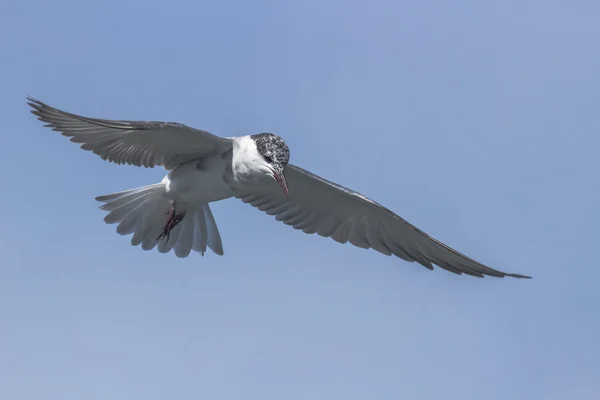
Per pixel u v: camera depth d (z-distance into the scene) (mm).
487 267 14227
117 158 13844
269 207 15562
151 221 14938
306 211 15438
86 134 13211
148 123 12789
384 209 14344
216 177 14250
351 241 15492
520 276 14023
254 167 13992
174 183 14352
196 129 13312
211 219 15375
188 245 15320
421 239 14711
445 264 14977
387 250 15430
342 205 14984
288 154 14031
